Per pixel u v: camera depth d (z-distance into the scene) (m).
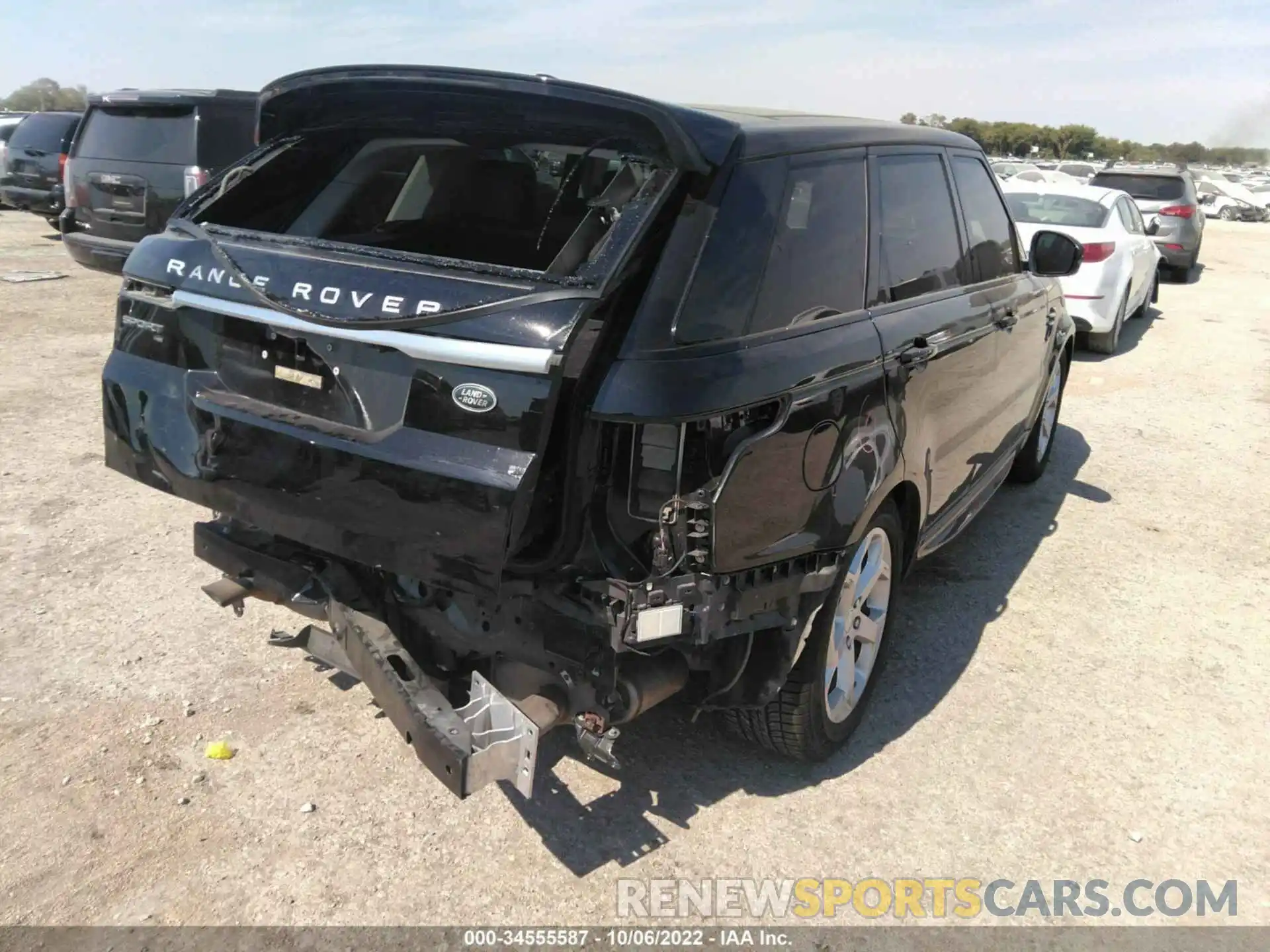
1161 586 4.89
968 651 4.20
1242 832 3.15
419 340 2.45
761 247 2.73
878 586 3.49
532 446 2.35
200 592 4.30
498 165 3.46
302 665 3.79
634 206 2.51
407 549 2.53
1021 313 4.74
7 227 16.45
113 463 3.22
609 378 2.39
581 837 2.99
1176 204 15.60
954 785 3.32
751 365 2.60
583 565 2.51
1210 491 6.29
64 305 9.98
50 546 4.66
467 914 2.69
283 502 2.75
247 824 2.96
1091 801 3.27
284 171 3.42
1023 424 5.38
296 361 2.75
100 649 3.81
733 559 2.59
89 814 2.96
